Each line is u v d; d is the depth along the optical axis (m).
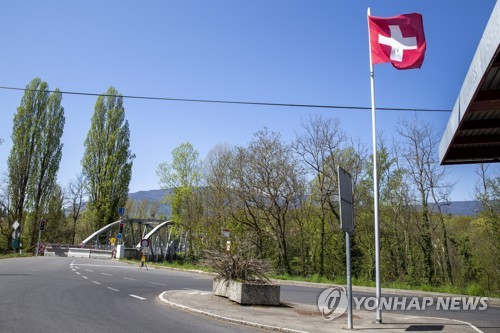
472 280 35.31
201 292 15.48
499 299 20.11
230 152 43.16
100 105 62.28
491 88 9.07
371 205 40.88
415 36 11.58
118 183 60.94
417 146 37.16
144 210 92.38
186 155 54.19
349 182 10.25
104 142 61.47
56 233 67.06
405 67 11.42
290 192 37.94
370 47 11.77
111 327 8.25
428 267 33.69
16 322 8.07
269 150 38.28
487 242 33.38
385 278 38.28
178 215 54.06
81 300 11.88
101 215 59.94
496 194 31.44
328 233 41.28
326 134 64.75
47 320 8.50
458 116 9.82
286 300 15.65
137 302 12.38
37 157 55.44
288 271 38.00
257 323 9.70
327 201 38.47
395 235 40.53
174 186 53.75
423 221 35.50
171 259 66.06
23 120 55.50
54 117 57.12
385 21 11.76
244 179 39.00
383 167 40.34
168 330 8.40
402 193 39.47
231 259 13.99
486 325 11.44
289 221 41.69
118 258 47.97
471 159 12.85
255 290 12.79
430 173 36.47
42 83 56.94
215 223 43.34
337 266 41.38
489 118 10.70
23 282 15.38
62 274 20.22
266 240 43.62
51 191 56.44
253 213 40.06
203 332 8.49
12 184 53.84
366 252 41.59
